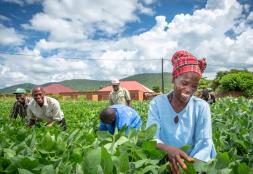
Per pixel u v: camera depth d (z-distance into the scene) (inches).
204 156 102.6
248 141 125.8
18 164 84.3
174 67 102.1
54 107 283.1
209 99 498.6
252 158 109.6
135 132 106.0
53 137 119.6
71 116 400.8
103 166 77.5
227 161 82.7
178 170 90.4
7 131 142.7
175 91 104.6
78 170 77.7
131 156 96.7
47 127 174.6
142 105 695.7
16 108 366.3
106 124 181.8
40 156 100.7
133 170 87.0
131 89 2716.5
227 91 1643.7
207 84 1825.8
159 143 97.0
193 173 85.6
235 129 156.7
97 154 75.5
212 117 237.1
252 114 221.0
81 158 93.4
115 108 179.2
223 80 1646.2
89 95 2667.3
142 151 95.0
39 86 282.4
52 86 3762.3
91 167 74.6
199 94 502.9
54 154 103.5
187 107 107.9
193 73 98.7
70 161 92.7
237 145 130.6
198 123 108.2
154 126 103.7
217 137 137.6
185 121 108.2
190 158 89.4
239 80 1606.8
